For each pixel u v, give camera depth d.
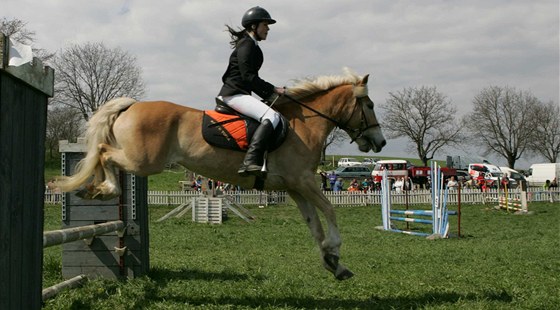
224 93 6.05
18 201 3.42
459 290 6.66
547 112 70.25
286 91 6.30
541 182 53.62
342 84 6.59
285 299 6.14
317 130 6.31
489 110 70.31
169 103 5.99
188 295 6.28
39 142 3.78
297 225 20.59
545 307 5.82
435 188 16.02
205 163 5.92
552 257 10.77
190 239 14.87
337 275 6.11
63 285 6.24
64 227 7.25
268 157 5.96
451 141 69.62
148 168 5.78
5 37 3.08
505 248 12.45
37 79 3.64
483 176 48.16
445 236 15.63
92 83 52.69
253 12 6.12
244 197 32.56
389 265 9.34
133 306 5.65
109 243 7.27
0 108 3.14
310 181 6.07
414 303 5.95
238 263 9.45
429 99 69.19
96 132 5.89
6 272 3.24
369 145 6.82
